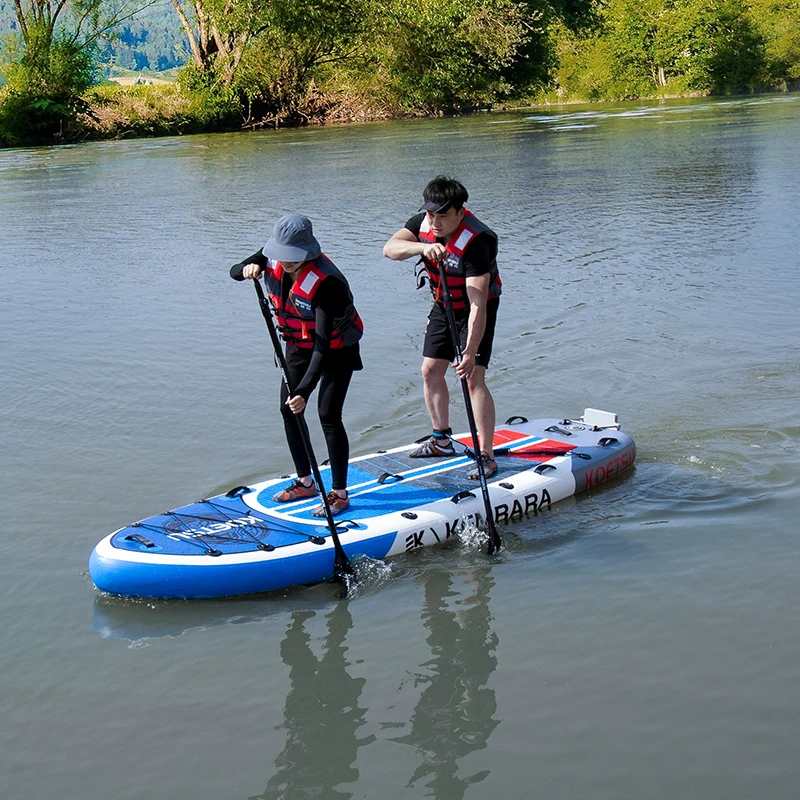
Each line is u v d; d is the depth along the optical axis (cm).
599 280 1046
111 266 1220
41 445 659
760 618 420
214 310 991
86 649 426
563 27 5309
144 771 347
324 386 506
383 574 483
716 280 1020
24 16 3562
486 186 1792
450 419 686
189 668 409
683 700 367
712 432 640
